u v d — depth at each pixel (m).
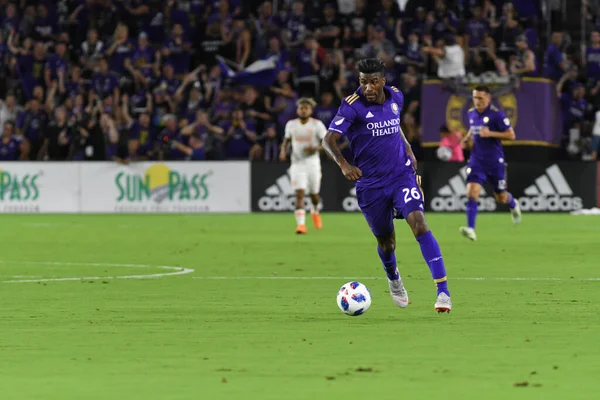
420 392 20.69
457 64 103.25
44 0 117.12
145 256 57.56
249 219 94.81
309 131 77.12
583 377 22.34
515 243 66.06
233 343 27.33
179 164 106.12
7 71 115.56
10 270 49.88
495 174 68.62
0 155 110.38
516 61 104.50
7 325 31.06
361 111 33.78
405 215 33.69
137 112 109.94
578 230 78.75
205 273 47.91
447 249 61.44
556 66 107.12
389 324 30.97
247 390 20.94
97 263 53.50
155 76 110.75
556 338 28.08
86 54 113.69
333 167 104.31
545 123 100.12
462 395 20.36
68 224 88.44
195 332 29.44
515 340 27.72
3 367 23.83
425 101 101.00
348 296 32.81
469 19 108.25
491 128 67.81
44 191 107.31
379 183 33.97
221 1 113.19
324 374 22.77
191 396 20.34
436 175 101.94
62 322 31.69
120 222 91.06
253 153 107.12
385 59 106.56
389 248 34.69
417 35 107.44
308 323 31.30
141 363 24.28
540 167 102.19
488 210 103.44
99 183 107.00
